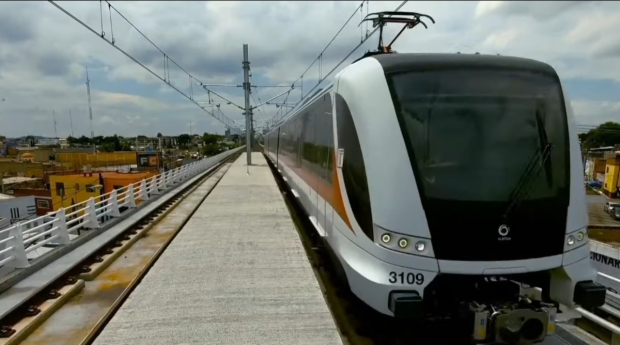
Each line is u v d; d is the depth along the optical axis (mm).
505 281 3604
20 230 5148
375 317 4582
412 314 3266
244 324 4094
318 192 6453
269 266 6012
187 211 11133
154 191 13492
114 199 9008
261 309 4465
